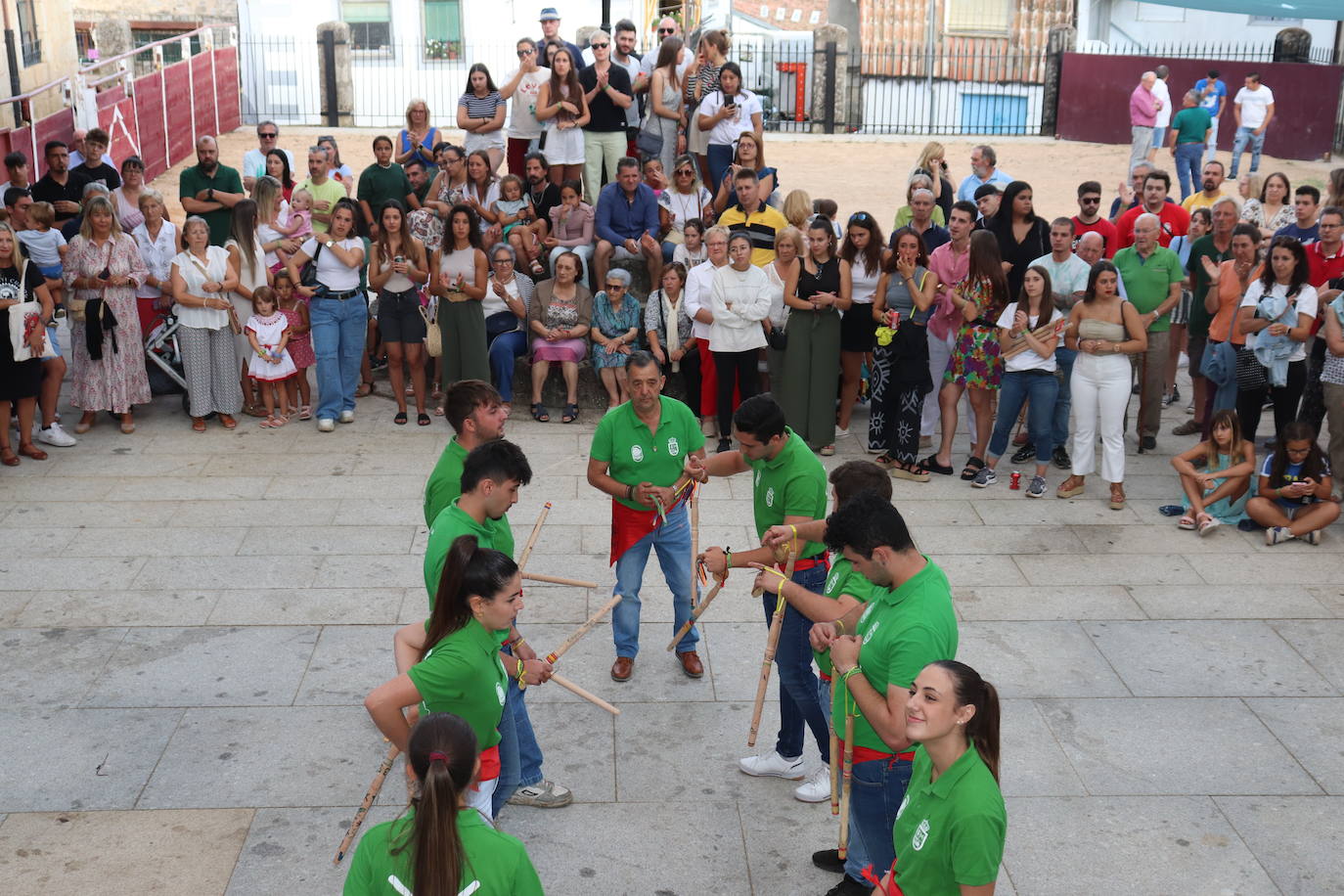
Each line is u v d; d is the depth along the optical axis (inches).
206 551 337.1
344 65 956.0
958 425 453.4
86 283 410.3
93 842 219.8
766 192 480.7
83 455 407.2
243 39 955.3
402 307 425.7
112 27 989.2
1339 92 892.0
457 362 431.2
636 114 546.0
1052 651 289.7
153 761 243.6
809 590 228.5
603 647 291.4
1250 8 634.8
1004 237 420.2
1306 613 308.2
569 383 437.4
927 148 493.7
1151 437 418.6
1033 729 258.7
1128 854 220.4
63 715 258.5
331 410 431.5
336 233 422.6
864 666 177.5
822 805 233.9
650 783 240.4
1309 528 346.3
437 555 200.8
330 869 214.2
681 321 427.2
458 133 930.1
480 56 954.7
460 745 137.9
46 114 706.8
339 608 306.2
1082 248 392.5
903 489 389.4
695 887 211.5
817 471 229.1
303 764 243.6
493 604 175.2
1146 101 827.4
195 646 287.4
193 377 424.5
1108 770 244.8
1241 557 340.5
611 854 219.6
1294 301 367.2
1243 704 268.1
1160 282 395.2
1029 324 373.1
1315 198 415.8
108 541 342.0
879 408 406.6
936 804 149.9
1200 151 768.9
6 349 384.8
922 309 383.9
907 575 176.1
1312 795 237.1
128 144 768.9
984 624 302.4
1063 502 378.9
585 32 786.2
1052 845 222.5
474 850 137.7
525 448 416.8
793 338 406.0
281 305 432.8
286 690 269.7
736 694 271.7
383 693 174.1
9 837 220.5
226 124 936.3
